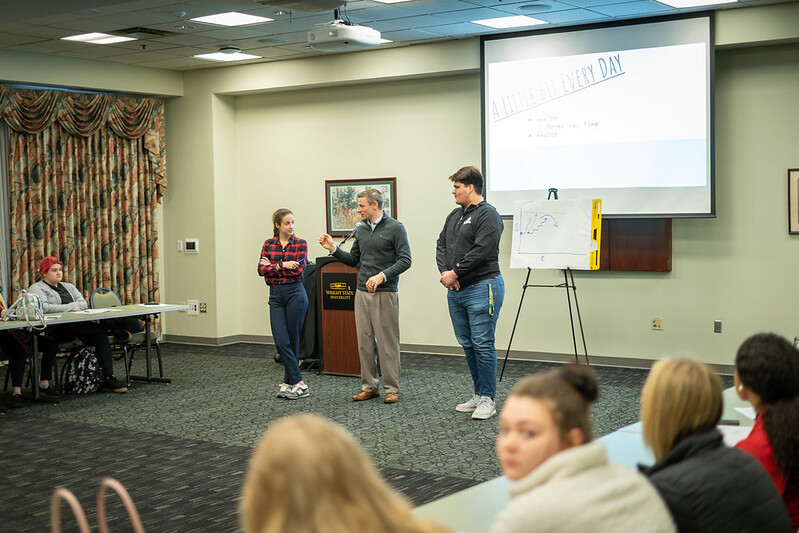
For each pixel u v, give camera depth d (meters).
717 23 7.24
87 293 9.55
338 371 7.76
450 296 6.06
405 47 8.70
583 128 7.84
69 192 9.30
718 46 7.30
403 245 6.43
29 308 6.66
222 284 10.05
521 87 8.08
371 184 9.26
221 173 10.00
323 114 9.53
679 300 7.78
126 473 4.84
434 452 5.14
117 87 9.50
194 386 7.48
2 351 6.93
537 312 8.45
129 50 8.73
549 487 1.49
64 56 9.00
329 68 9.13
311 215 9.70
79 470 4.93
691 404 1.85
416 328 9.12
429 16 7.36
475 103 8.64
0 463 5.10
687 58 7.35
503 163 8.23
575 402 1.58
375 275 6.48
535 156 8.09
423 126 8.94
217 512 4.13
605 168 7.77
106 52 8.80
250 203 10.10
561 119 7.93
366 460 1.11
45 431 5.91
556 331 8.38
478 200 5.94
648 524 1.48
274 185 9.92
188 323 10.20
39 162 9.02
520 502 1.49
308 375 7.83
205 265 10.03
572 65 7.84
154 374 8.13
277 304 6.78
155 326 10.00
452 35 8.24
